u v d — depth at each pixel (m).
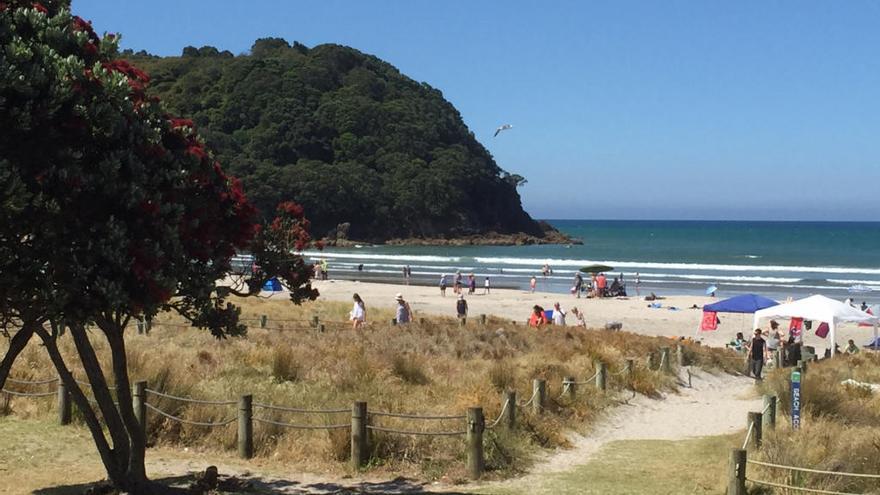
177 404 12.20
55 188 6.98
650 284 66.75
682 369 21.95
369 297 52.53
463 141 174.25
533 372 16.38
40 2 7.71
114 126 7.16
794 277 74.06
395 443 10.93
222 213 8.46
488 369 16.31
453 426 11.62
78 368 14.66
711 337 36.19
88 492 8.73
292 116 152.75
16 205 6.35
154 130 7.66
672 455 12.16
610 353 19.66
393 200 143.50
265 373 15.91
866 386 17.17
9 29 6.93
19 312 7.70
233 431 11.50
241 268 9.78
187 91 163.00
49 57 6.89
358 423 10.65
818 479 9.41
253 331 24.70
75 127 6.98
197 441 11.59
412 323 27.58
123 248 6.98
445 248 131.62
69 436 11.77
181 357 16.92
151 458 10.93
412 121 161.38
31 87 6.63
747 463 9.76
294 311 33.62
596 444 13.15
